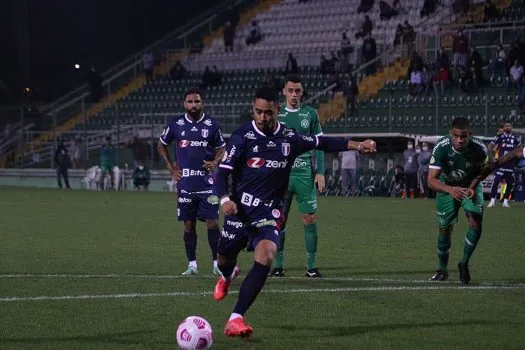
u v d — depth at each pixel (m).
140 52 161.00
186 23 166.75
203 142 37.91
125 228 59.72
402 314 27.19
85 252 45.41
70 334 24.16
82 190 119.88
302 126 37.25
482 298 30.20
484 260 42.09
